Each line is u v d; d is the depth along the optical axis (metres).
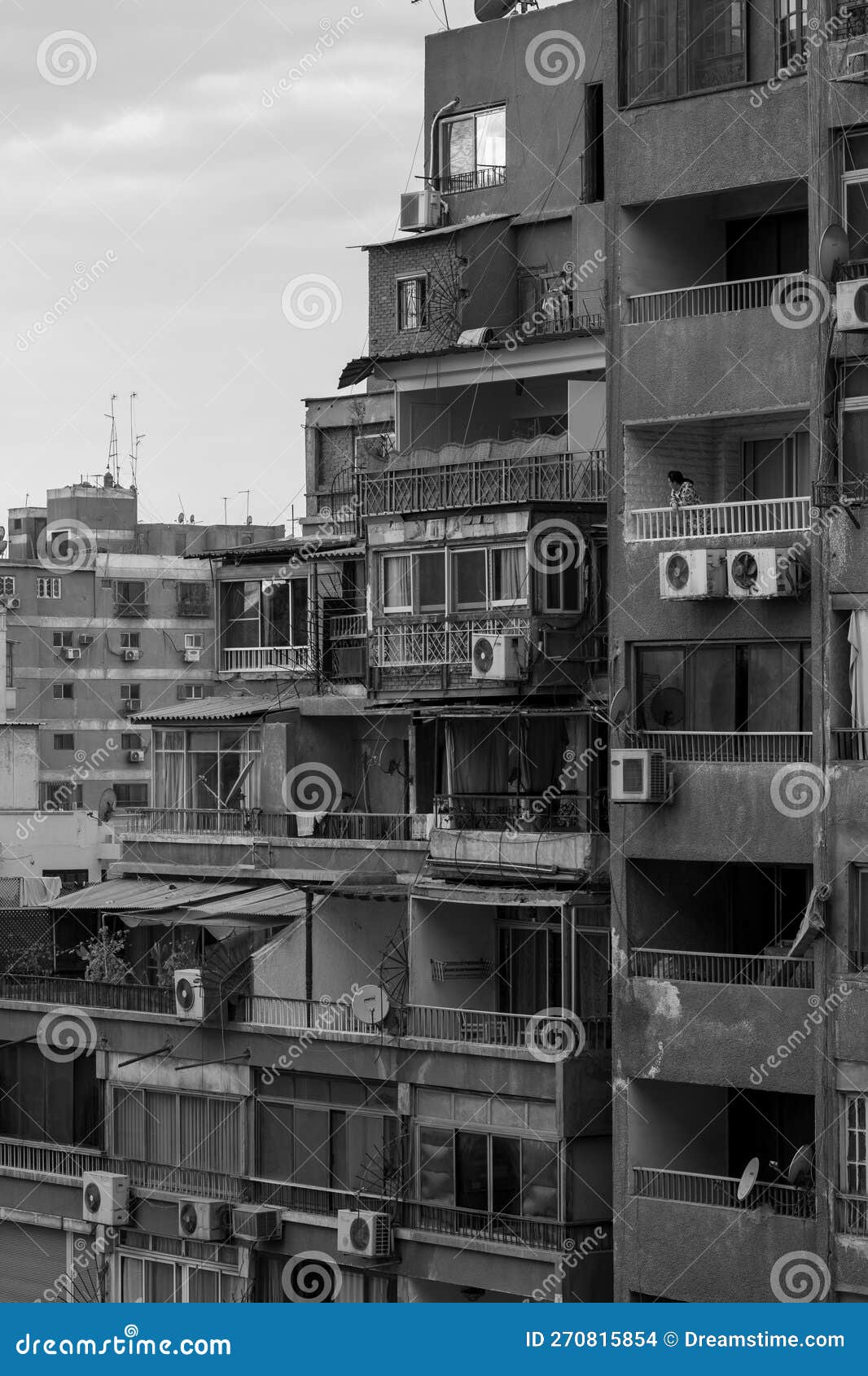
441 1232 42.91
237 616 53.69
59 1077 51.06
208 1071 47.69
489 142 50.69
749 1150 40.28
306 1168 45.91
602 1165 41.69
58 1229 50.28
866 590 35.88
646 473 39.91
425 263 49.75
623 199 39.53
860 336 35.97
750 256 40.66
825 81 36.41
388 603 47.50
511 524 44.94
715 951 40.31
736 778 37.84
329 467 60.19
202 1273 47.03
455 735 46.88
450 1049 43.06
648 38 39.31
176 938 52.56
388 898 45.19
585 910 42.34
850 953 36.09
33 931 54.44
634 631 39.41
